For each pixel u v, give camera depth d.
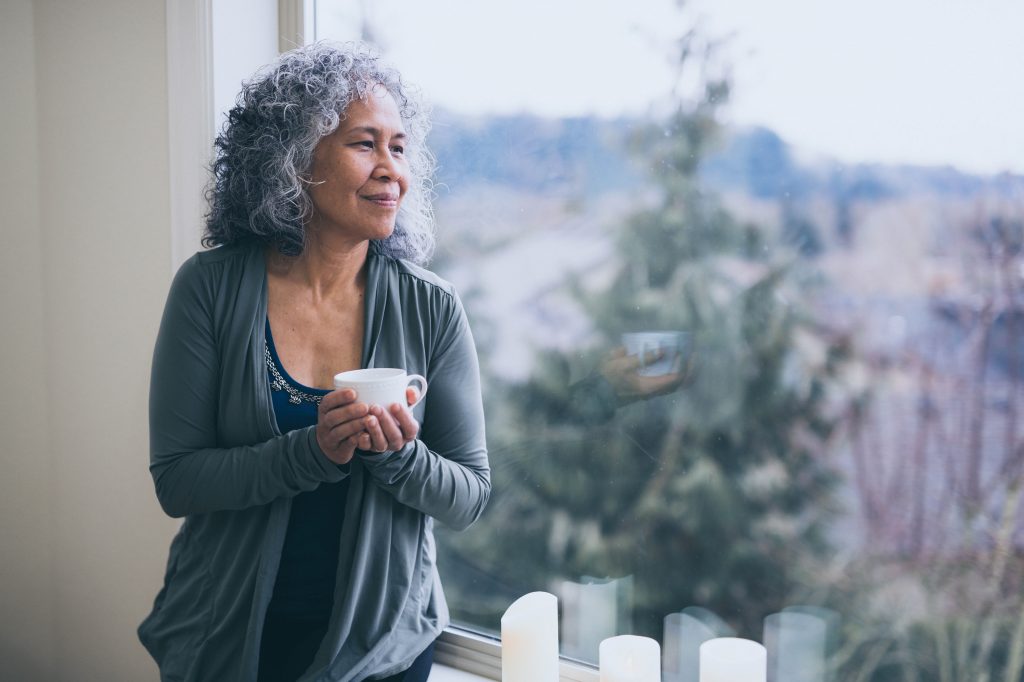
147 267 1.82
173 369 1.34
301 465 1.24
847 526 1.37
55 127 1.89
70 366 1.95
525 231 1.63
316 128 1.29
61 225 1.91
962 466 1.27
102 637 2.00
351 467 1.33
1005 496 1.24
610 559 1.59
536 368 1.64
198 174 1.71
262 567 1.31
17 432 2.00
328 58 1.34
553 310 1.62
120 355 1.88
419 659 1.44
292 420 1.34
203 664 1.36
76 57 1.84
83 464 1.96
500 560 1.72
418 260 1.52
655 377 1.52
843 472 1.36
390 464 1.27
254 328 1.33
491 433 1.70
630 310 1.54
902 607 1.33
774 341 1.40
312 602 1.38
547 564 1.66
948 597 1.29
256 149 1.34
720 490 1.47
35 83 1.90
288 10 1.78
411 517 1.40
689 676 1.53
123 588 1.95
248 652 1.31
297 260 1.39
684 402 1.49
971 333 1.25
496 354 1.69
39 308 1.96
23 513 2.01
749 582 1.46
